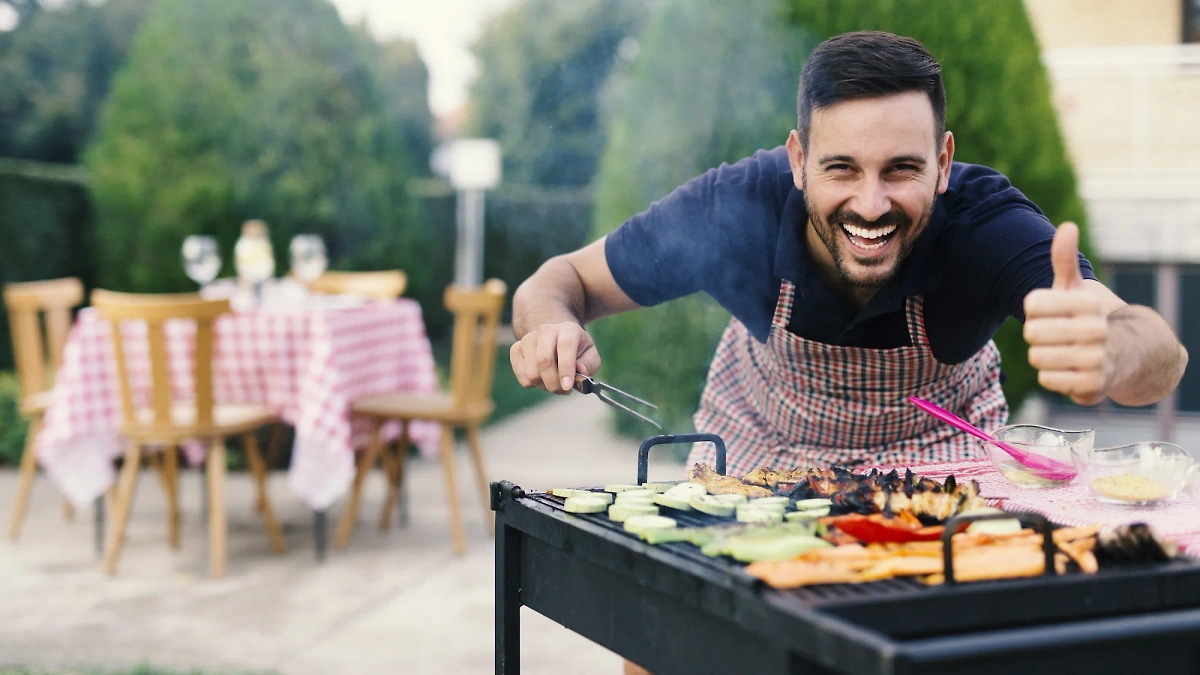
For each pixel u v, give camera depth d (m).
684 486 1.22
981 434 1.35
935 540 0.98
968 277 1.41
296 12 7.68
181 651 2.73
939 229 1.41
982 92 4.97
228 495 4.73
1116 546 0.92
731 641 0.85
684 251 1.62
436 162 13.83
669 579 0.91
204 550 3.78
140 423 3.38
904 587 0.85
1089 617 0.87
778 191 1.56
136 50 7.18
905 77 1.21
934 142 1.24
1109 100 7.39
